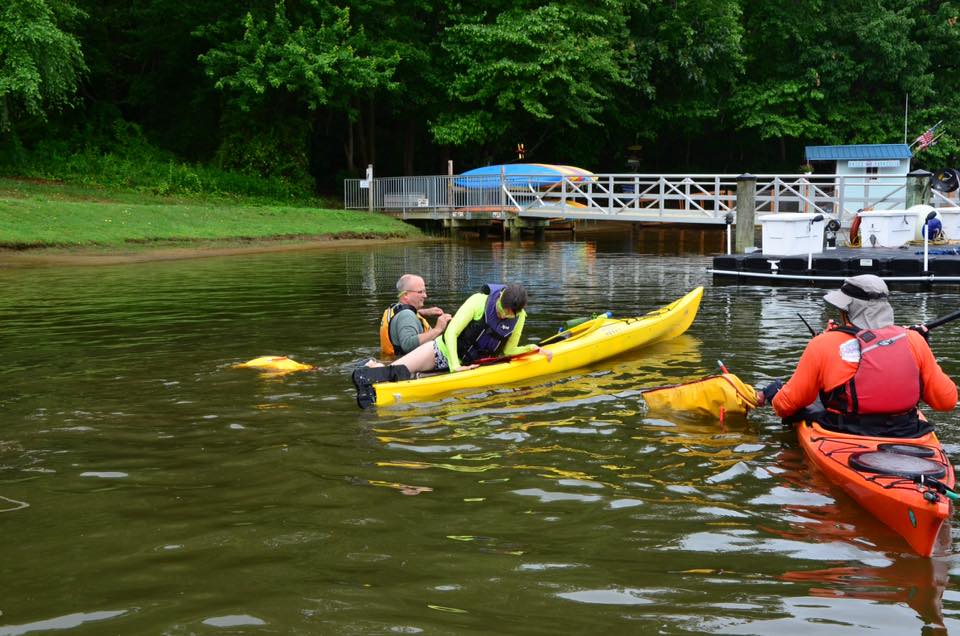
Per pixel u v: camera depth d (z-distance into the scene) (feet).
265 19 105.29
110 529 12.98
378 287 44.96
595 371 24.03
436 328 23.80
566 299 39.88
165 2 107.34
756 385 21.68
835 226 54.54
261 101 102.12
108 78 119.34
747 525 13.12
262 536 12.69
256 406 20.13
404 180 99.81
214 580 11.25
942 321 15.93
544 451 16.81
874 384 14.92
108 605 10.55
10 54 79.05
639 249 76.79
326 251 74.28
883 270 43.83
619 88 118.52
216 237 78.18
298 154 112.16
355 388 21.80
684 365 24.57
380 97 115.75
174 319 33.37
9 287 45.24
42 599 10.72
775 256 47.88
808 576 11.41
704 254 70.23
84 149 104.63
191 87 119.14
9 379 22.94
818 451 14.87
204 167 109.60
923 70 118.32
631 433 18.03
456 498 14.28
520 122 116.98
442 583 11.16
